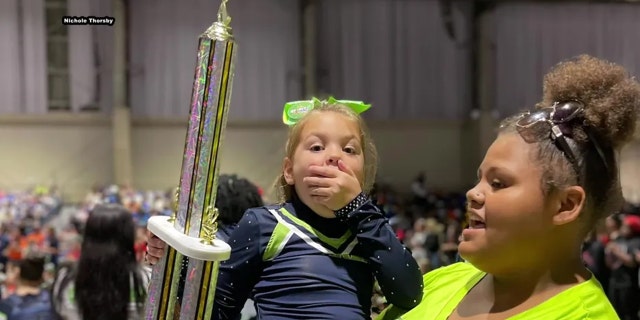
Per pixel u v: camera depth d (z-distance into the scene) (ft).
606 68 3.98
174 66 48.39
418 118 52.95
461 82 53.31
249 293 4.84
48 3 46.83
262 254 4.71
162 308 3.99
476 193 4.03
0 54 46.60
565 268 4.00
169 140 49.55
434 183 53.62
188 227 3.84
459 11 52.75
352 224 4.59
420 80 52.85
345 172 4.57
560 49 53.11
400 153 53.16
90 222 7.91
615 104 3.82
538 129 3.88
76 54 47.26
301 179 4.66
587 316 3.77
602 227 4.19
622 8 53.21
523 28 52.85
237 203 7.32
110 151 48.98
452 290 4.78
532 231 3.83
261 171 50.47
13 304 9.09
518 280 4.09
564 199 3.80
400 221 32.65
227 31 3.79
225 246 3.80
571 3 52.80
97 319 7.66
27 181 48.08
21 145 47.96
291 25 50.37
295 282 4.56
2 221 38.75
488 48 52.42
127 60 47.85
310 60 50.49
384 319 4.84
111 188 43.78
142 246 12.67
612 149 3.90
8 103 47.11
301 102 5.06
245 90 49.96
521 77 53.01
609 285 19.85
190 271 3.81
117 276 7.78
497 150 4.00
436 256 23.41
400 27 52.34
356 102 5.09
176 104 48.88
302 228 4.71
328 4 51.16
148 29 47.96
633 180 49.34
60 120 48.14
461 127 53.72
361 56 51.85
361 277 4.70
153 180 49.55
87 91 47.93
